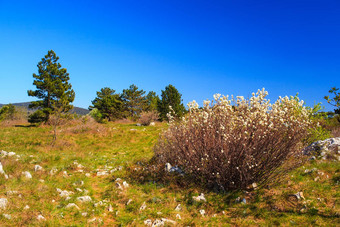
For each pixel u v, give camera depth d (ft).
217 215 20.25
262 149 23.29
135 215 19.95
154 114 107.24
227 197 22.95
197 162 26.27
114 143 60.59
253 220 18.83
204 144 26.05
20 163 32.09
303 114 27.22
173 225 18.15
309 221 17.66
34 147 49.67
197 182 26.08
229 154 23.90
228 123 25.18
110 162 39.93
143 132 75.46
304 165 28.86
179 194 24.11
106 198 23.45
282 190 22.72
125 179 29.17
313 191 22.22
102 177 31.19
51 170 30.94
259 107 24.06
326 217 17.92
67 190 24.85
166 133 33.37
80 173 31.76
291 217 18.48
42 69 100.01
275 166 23.76
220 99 26.23
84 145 57.31
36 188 23.34
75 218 18.58
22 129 84.12
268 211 19.84
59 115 60.85
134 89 173.99
